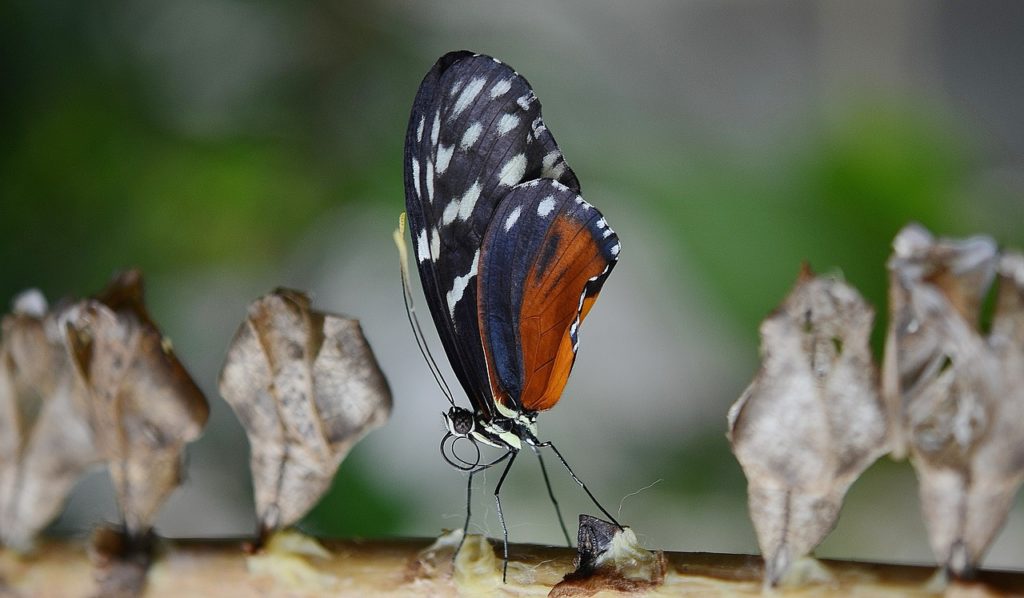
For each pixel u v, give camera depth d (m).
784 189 0.47
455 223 0.44
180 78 0.50
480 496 0.50
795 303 0.40
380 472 0.47
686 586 0.40
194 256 0.49
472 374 0.45
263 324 0.41
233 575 0.41
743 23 0.87
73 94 0.49
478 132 0.44
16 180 0.48
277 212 0.49
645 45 0.69
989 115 0.84
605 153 0.50
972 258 0.40
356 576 0.41
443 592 0.41
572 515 0.50
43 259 0.48
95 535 0.41
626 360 0.54
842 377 0.40
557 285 0.44
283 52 0.51
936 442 0.40
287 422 0.41
